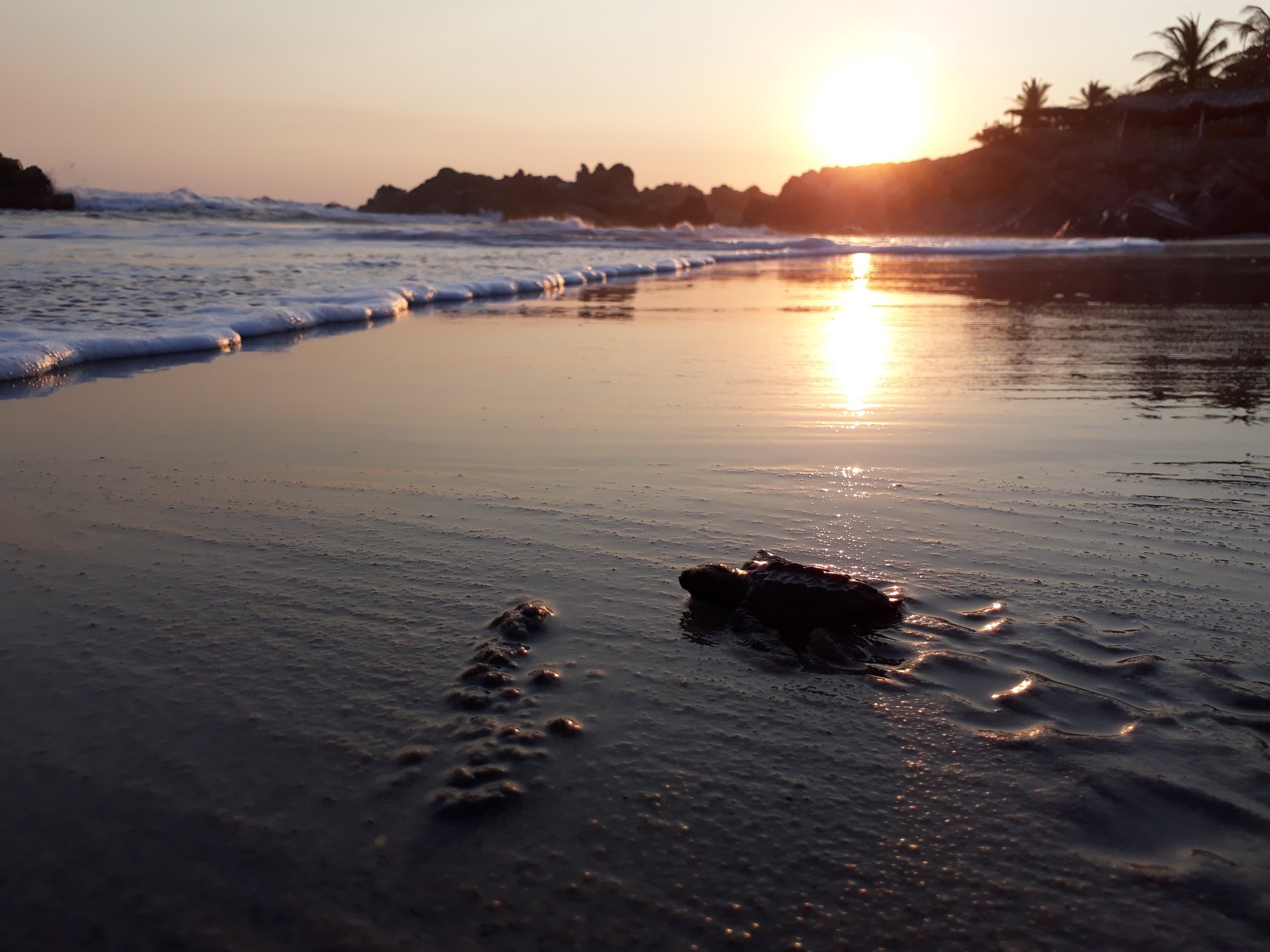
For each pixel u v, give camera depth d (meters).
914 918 1.26
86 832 1.41
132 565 2.47
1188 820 1.47
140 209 33.94
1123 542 2.69
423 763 1.59
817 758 1.63
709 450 3.74
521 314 8.80
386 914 1.26
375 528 2.78
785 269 17.27
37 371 5.14
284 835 1.41
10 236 16.42
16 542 2.60
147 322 6.76
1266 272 15.38
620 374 5.49
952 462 3.57
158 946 1.20
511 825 1.44
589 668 1.94
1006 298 10.85
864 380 5.34
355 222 34.88
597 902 1.28
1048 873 1.35
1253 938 1.23
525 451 3.67
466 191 65.75
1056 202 48.97
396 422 4.16
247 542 2.65
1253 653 2.01
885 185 60.03
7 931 1.21
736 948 1.21
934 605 2.26
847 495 3.14
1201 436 4.02
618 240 24.83
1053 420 4.32
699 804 1.50
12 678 1.85
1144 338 7.19
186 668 1.91
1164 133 55.53
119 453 3.58
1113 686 1.88
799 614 2.14
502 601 2.27
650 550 2.63
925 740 1.69
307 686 1.85
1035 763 1.62
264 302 8.34
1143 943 1.22
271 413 4.32
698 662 1.98
